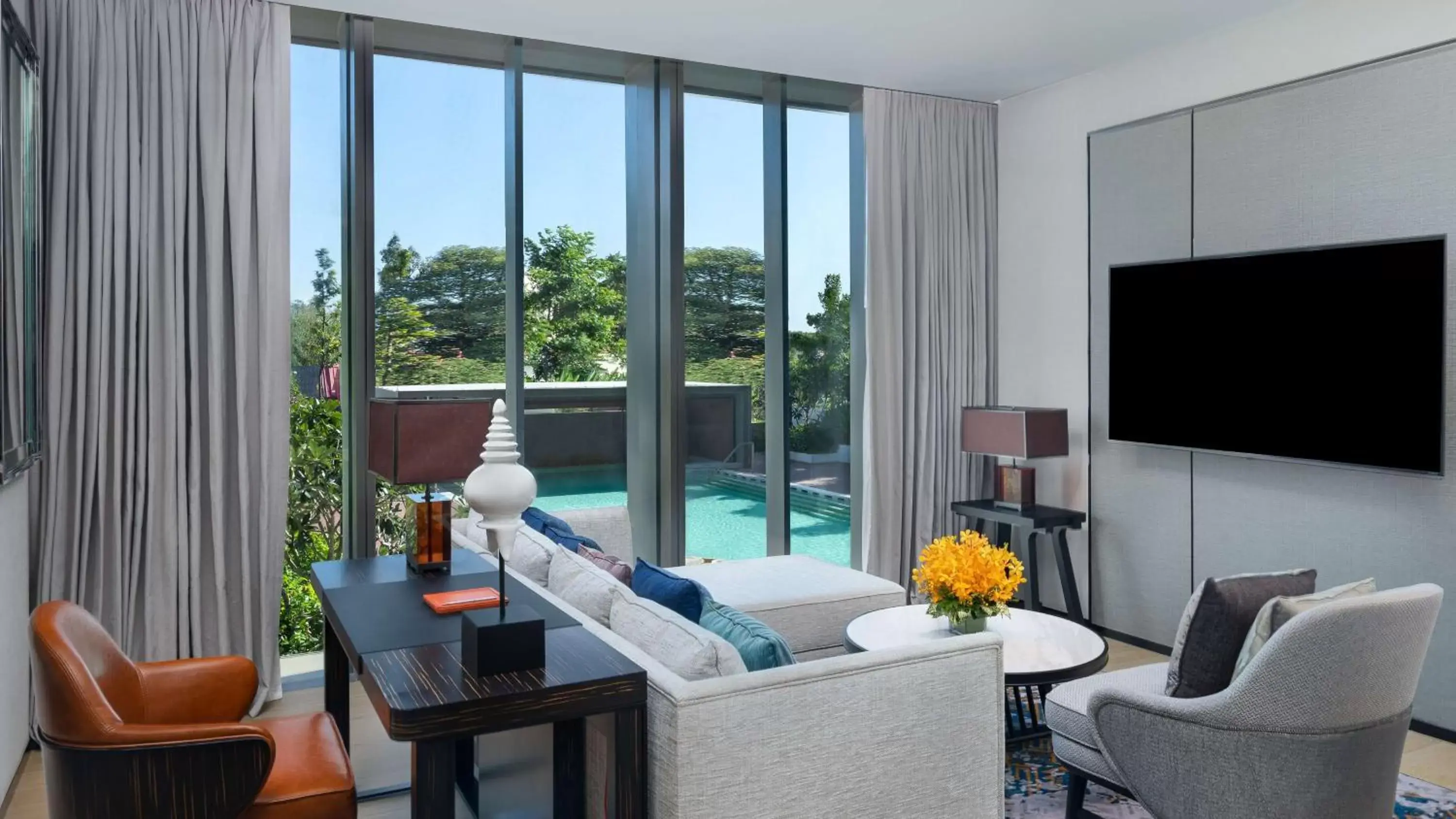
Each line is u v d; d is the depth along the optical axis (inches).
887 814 79.9
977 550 124.9
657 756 73.7
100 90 136.9
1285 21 155.3
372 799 118.4
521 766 94.5
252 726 75.9
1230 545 165.6
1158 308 173.5
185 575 142.9
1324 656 85.4
